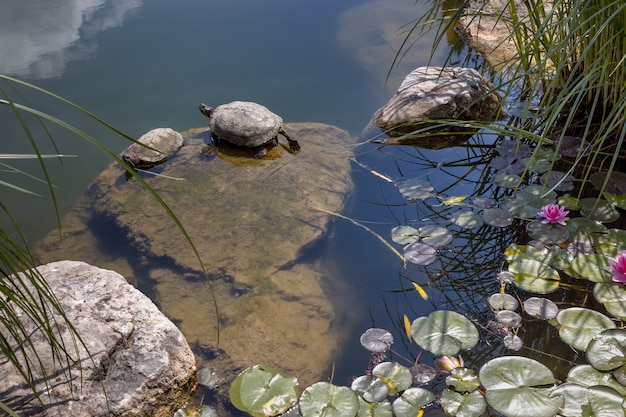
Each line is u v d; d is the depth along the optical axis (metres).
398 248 2.82
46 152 3.78
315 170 3.51
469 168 3.38
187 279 2.71
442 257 2.71
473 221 2.84
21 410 1.76
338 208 3.15
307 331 2.39
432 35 5.36
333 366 2.22
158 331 2.12
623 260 2.36
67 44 5.22
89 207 3.35
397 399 1.96
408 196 3.13
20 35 5.38
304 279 2.69
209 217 3.12
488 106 3.83
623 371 1.97
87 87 4.48
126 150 3.68
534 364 2.03
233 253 2.84
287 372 2.18
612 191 2.93
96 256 2.95
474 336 2.22
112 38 5.36
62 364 1.89
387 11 6.01
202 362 2.24
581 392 1.90
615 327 2.17
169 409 2.00
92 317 2.09
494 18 5.13
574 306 2.36
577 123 3.47
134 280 2.76
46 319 1.59
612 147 3.21
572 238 2.66
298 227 3.00
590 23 2.94
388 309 2.48
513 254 2.61
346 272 2.72
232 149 3.81
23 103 4.18
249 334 2.37
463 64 4.63
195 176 3.51
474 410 1.89
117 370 1.95
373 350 2.21
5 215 3.23
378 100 4.43
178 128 4.07
